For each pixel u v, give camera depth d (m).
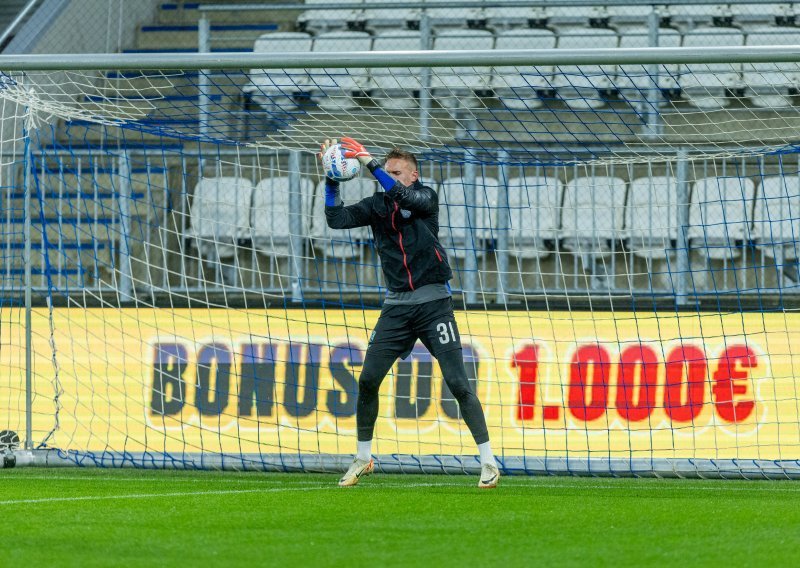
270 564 13.09
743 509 18.33
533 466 25.25
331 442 27.92
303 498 19.78
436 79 43.94
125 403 28.44
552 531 15.73
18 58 24.23
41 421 28.56
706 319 27.39
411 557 13.56
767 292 32.81
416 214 20.38
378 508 18.33
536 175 37.59
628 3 43.47
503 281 35.16
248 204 38.66
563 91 43.81
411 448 27.61
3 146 38.50
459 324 28.16
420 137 33.62
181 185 38.81
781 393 26.88
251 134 35.00
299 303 30.89
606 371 27.56
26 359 26.53
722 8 49.62
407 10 52.66
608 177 36.94
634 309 27.77
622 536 15.27
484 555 13.71
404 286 20.52
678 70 41.47
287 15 53.78
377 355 20.88
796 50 22.23
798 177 36.22
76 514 17.47
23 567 12.88
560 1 44.28
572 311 27.89
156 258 38.19
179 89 45.00
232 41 51.75
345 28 53.22
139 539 14.92
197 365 28.39
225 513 17.62
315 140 31.19
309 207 38.12
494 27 51.41
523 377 27.81
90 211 37.19
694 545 14.49
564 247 37.62
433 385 27.64
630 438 27.25
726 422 27.02
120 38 49.91
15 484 22.50
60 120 42.25
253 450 28.08
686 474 24.47
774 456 26.75
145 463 26.30
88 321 28.80
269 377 28.28
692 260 37.25
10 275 31.48
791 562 13.27
